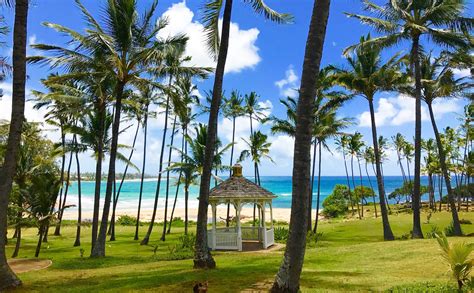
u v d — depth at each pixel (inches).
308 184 337.1
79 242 1116.5
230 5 563.5
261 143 1561.3
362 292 370.0
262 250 840.9
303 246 331.9
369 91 1149.7
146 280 467.5
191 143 1212.5
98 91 847.1
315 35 343.6
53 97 794.2
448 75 1021.2
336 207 2378.2
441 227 1338.6
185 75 802.8
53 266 668.7
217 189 872.9
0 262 441.7
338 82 1181.7
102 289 427.8
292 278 327.6
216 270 523.8
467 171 2186.3
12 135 443.5
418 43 994.1
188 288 411.2
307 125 339.0
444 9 914.7
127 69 765.9
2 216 438.9
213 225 864.3
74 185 5836.6
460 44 952.9
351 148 2300.7
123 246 1064.8
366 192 2755.9
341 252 709.9
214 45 624.7
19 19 451.8
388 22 971.9
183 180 1373.0
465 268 358.0
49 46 697.6
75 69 746.2
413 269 507.5
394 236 1168.2
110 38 721.6
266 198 876.0
